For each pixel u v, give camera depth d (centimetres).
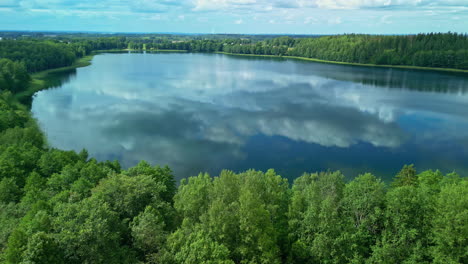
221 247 3247
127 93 16525
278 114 13188
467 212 3212
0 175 5375
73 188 4797
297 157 9075
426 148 9781
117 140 9912
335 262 3531
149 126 11281
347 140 10362
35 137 7888
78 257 3012
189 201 4138
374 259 3438
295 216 4081
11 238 2975
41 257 2777
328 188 4806
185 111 13300
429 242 3509
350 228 3738
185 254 3172
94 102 14475
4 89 14225
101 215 3359
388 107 14562
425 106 14825
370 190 4012
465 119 12769
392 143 10150
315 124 11931
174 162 8569
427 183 5666
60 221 3272
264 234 3578
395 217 3600
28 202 4384
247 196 3669
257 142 10062
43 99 14800
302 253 3759
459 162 8900
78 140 9800
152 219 3538
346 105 14862
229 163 8625
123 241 3706
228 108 13938
